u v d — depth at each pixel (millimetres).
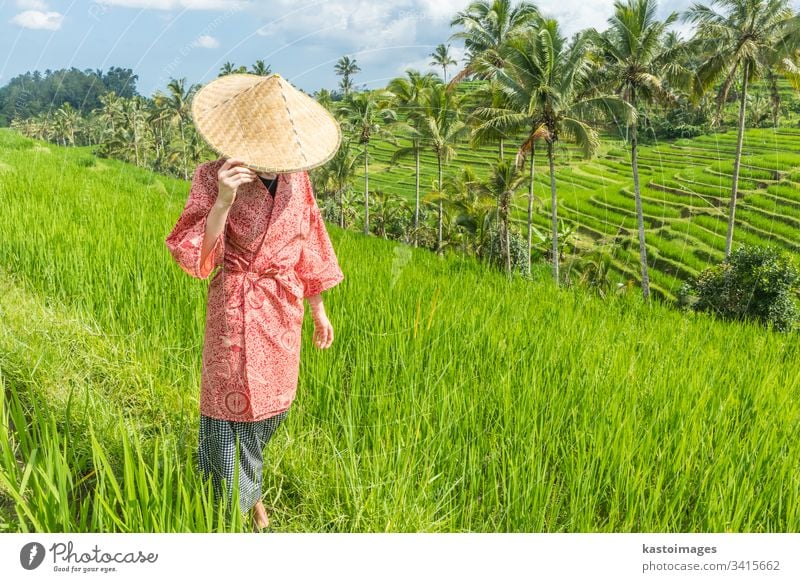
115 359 3346
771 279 16156
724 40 23438
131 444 2633
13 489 1986
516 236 17656
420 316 4250
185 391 3168
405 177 21500
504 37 20016
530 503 2562
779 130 36219
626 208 27984
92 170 15188
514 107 21047
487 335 4250
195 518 2238
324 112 2490
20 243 4926
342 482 2611
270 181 2344
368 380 3230
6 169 10711
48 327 3545
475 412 3154
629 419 3209
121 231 5945
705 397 3711
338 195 15008
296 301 2416
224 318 2299
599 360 4172
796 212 26922
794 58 23812
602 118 22719
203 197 2268
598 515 2748
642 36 22047
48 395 2936
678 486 2795
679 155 33219
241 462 2371
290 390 2455
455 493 2715
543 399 3332
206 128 2236
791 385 4645
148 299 3969
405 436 2857
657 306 8289
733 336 7328
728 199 29188
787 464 2988
